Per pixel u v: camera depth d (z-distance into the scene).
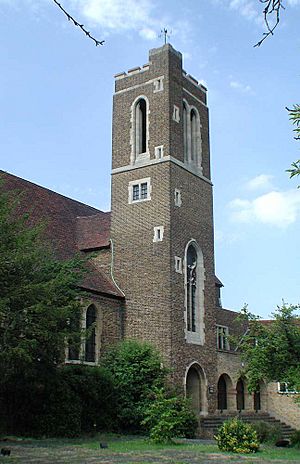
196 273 34.91
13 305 19.34
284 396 38.19
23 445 20.53
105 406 26.98
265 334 25.02
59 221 35.69
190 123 37.59
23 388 23.22
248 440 20.11
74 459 16.84
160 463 16.09
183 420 26.70
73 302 21.92
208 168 38.03
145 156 35.12
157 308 31.81
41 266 21.89
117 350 30.41
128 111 36.72
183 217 34.19
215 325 35.38
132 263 33.38
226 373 35.56
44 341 20.58
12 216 30.97
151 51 36.69
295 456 19.00
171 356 30.73
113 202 35.38
